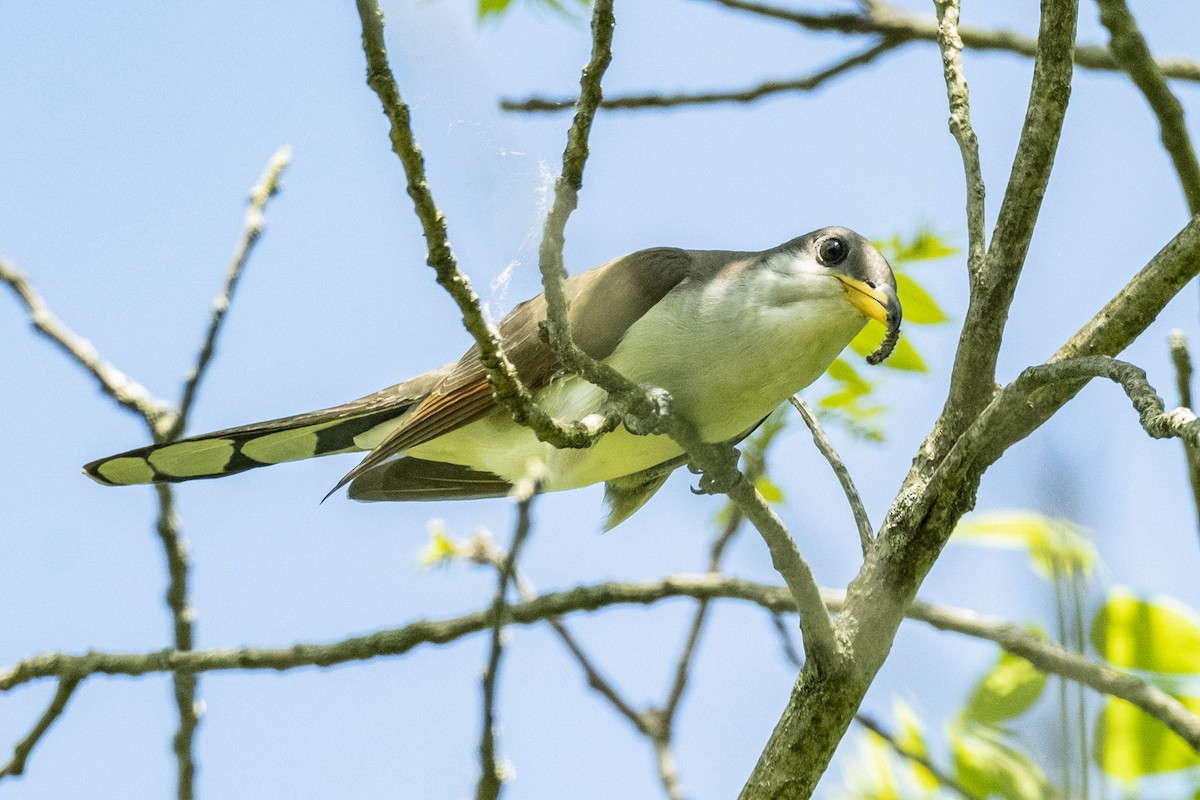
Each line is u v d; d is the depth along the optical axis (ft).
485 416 29.27
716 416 28.76
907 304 30.09
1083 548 18.24
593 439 20.72
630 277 28.84
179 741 29.30
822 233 29.22
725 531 31.53
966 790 24.72
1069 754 17.31
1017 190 20.35
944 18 23.16
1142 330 20.17
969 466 20.07
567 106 30.60
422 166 18.07
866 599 21.02
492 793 18.31
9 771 28.89
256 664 28.32
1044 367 18.34
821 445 23.88
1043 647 23.95
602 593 29.43
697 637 31.04
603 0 18.62
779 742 20.97
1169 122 24.95
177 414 31.42
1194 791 24.76
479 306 18.88
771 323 28.14
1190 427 15.07
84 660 29.09
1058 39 19.86
